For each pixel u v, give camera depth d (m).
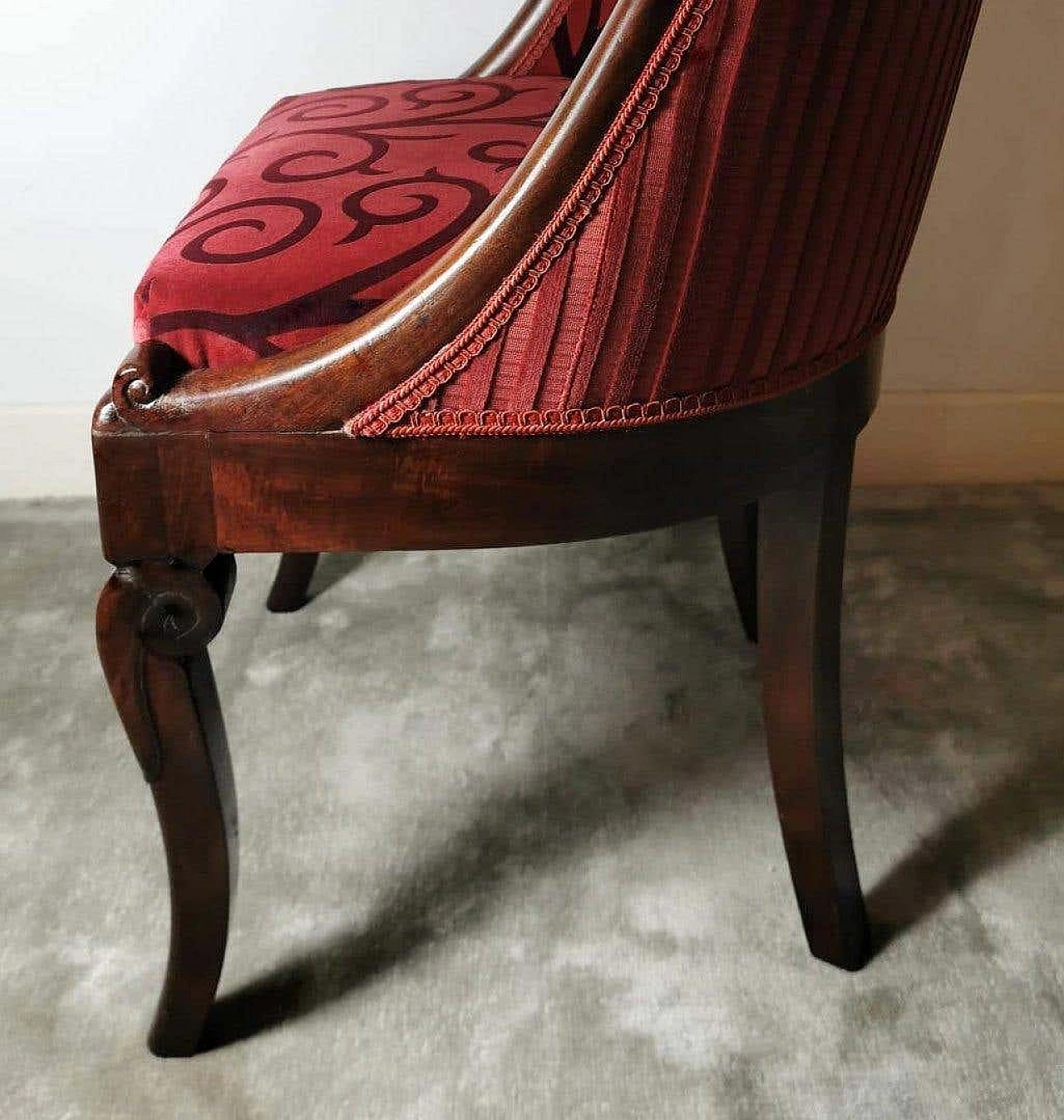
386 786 0.90
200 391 0.53
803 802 0.71
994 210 1.23
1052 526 1.28
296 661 1.06
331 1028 0.71
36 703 1.01
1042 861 0.83
